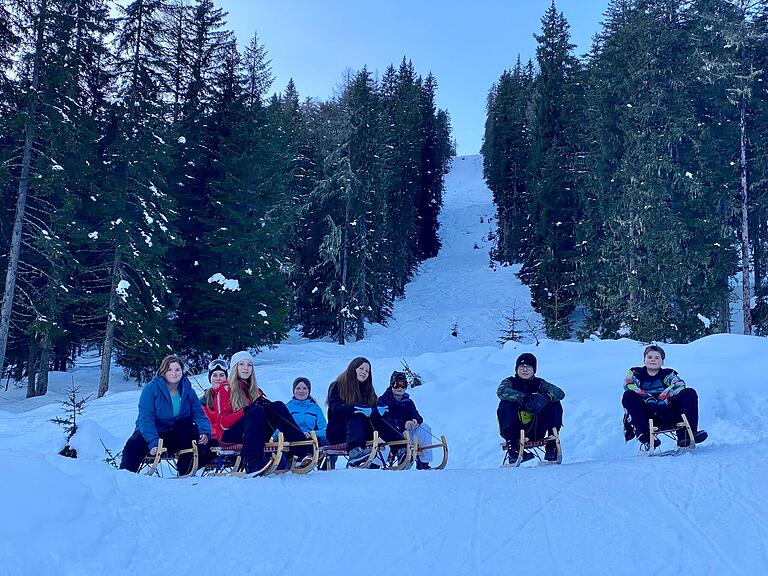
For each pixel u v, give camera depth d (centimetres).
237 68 2858
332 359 2725
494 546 394
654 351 728
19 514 370
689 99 2680
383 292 4031
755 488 501
